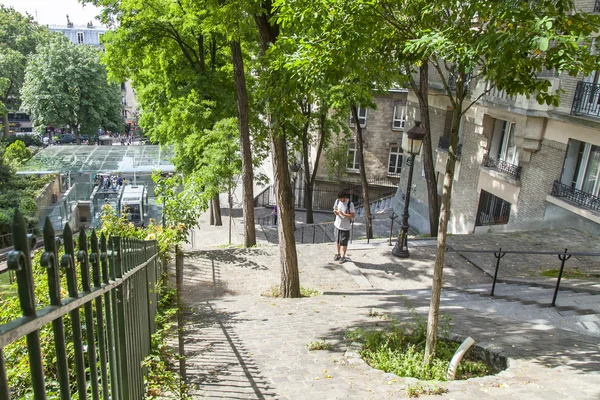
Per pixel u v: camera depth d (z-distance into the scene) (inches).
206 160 875.4
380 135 1328.7
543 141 632.4
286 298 426.6
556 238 562.6
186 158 1050.7
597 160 565.9
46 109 1966.0
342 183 1379.2
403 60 281.3
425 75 681.6
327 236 973.8
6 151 1433.3
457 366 224.4
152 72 1023.0
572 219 596.4
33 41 2315.5
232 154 864.9
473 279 480.1
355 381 211.9
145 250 217.3
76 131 2081.7
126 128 2925.7
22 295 62.0
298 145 1050.7
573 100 565.3
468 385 200.5
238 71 655.1
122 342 129.6
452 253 549.6
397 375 224.1
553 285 397.4
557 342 258.5
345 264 526.3
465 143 822.5
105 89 2082.9
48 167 1409.9
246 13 409.4
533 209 652.7
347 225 531.5
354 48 254.2
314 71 276.2
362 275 498.6
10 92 2274.9
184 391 192.4
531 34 193.5
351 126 1325.0
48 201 1385.3
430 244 592.7
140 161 1533.0
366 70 312.0
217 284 475.8
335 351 255.9
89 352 90.6
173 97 974.4
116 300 122.0
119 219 449.7
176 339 259.4
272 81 336.2
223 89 951.0
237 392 198.2
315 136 1227.2
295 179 1331.2
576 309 334.6
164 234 501.7
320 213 1328.7
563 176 604.1
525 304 352.8
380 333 268.5
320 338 281.1
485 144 753.0
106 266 108.1
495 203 756.0
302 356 247.0
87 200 1549.0
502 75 238.4
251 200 687.1
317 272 508.4
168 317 309.9
